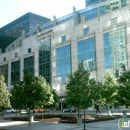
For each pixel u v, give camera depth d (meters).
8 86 87.25
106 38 53.84
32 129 21.22
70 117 30.91
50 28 69.69
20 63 81.81
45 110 58.06
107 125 22.38
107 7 62.56
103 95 32.47
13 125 25.59
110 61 52.25
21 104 25.03
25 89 25.03
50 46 68.69
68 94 20.62
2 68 92.56
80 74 20.36
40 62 72.19
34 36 76.19
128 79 16.08
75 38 61.28
